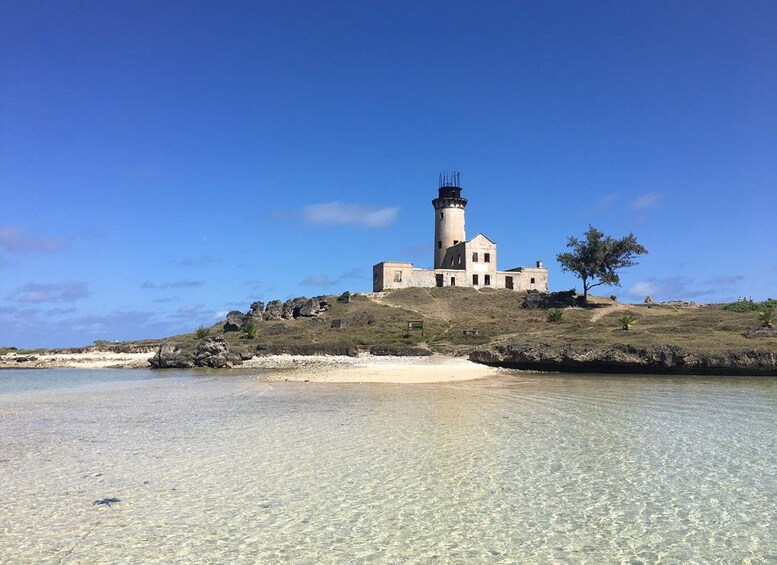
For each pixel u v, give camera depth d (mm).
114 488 16141
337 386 43000
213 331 96438
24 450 21031
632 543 12125
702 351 50469
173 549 12055
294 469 17859
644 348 51625
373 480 16562
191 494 15539
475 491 15508
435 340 74625
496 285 123438
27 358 80750
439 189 135750
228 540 12477
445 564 11242
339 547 12070
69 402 35625
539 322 81562
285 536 12664
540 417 26797
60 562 11461
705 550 11773
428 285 119875
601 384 42312
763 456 18953
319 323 91750
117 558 11633
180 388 43656
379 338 78000
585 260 100562
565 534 12617
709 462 18203
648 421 25594
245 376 54594
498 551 11812
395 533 12766
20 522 13609
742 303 82125
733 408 29438
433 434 22906
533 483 16141
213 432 24141
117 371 67125
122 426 26031
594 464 18031
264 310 99625
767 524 13039
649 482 16125
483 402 32312
